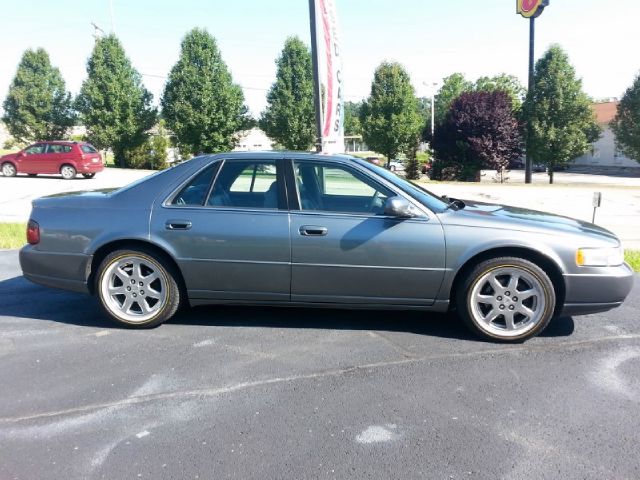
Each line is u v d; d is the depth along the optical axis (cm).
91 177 2475
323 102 930
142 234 442
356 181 446
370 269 426
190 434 295
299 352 409
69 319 485
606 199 1814
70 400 334
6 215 1209
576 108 2873
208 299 453
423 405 327
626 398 335
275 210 438
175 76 3512
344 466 265
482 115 3144
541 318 420
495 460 270
